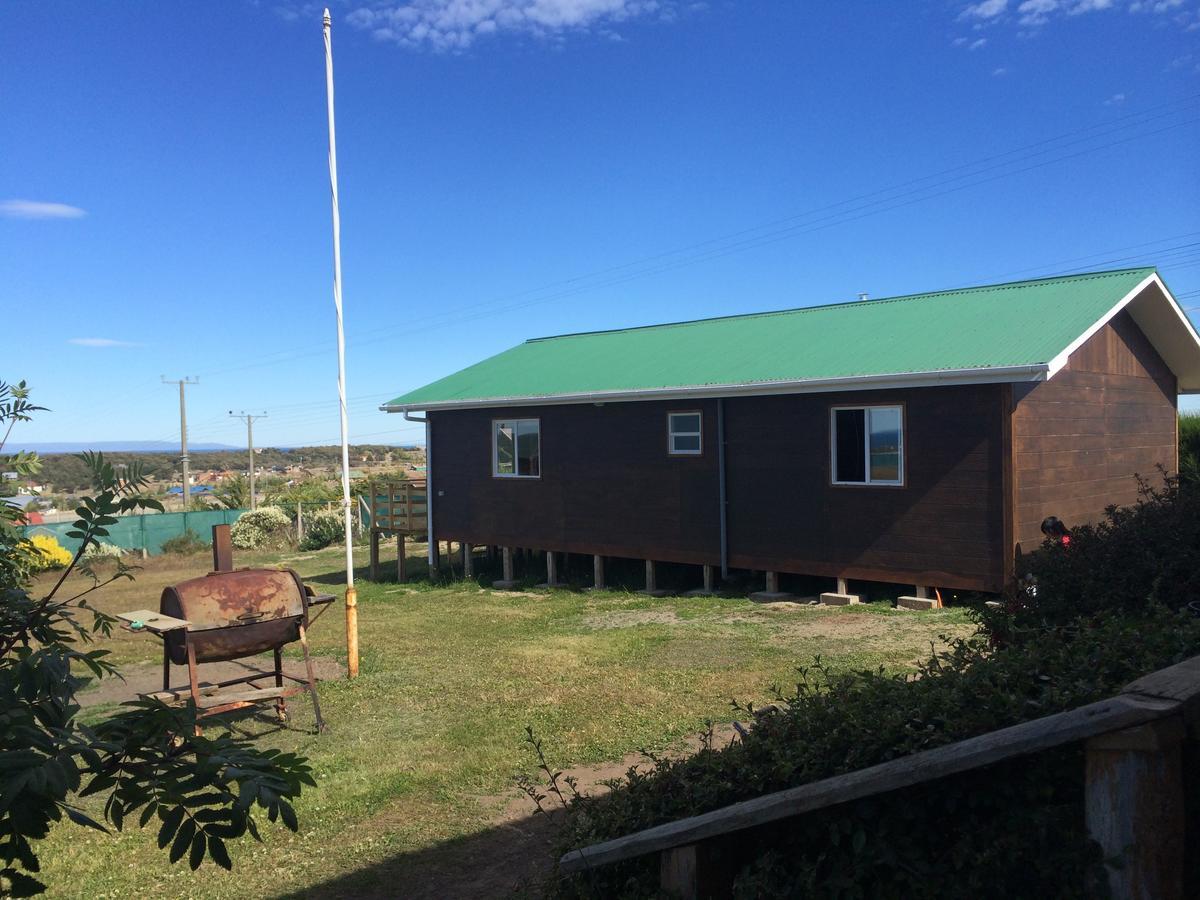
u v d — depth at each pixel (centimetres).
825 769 277
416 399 1836
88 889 510
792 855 284
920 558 1191
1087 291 1301
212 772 202
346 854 537
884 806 260
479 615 1377
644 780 348
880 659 905
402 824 575
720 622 1177
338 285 955
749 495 1373
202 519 3234
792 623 1134
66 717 205
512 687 888
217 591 790
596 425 1569
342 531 2898
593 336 2073
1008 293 1431
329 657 1098
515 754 686
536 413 1656
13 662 242
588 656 1014
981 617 453
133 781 204
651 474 1495
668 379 1459
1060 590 448
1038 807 242
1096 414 1314
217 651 791
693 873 288
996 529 1120
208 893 500
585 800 397
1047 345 1102
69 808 195
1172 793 210
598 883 322
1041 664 282
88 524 253
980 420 1131
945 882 246
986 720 256
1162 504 518
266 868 525
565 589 1602
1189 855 230
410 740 741
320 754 719
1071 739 216
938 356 1180
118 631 1377
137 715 212
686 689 834
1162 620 308
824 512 1288
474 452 1772
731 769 314
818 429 1294
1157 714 204
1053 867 229
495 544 1739
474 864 512
